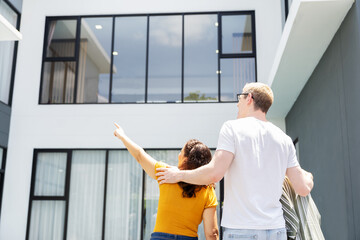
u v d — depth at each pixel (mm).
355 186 3367
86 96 6934
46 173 6719
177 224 1710
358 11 3246
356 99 3312
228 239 1390
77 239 6465
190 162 1798
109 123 6773
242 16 7074
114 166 6668
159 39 7090
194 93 6816
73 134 6766
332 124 4090
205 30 7078
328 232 4344
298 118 5902
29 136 6801
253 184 1418
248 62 6887
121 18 7215
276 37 6848
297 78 5168
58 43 7199
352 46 3395
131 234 6418
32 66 7078
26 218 6539
